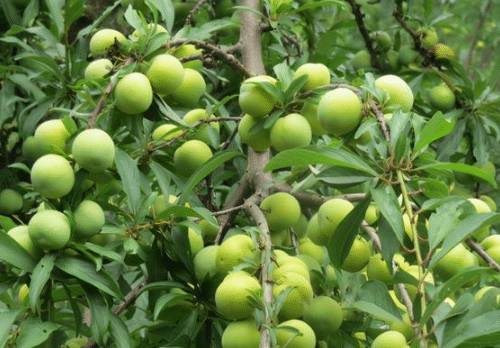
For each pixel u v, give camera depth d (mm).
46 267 1815
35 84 2398
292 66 2283
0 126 2287
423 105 2412
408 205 1799
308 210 2068
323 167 1864
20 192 2266
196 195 2023
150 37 1945
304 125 1906
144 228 1906
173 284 1911
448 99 2338
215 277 1890
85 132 1853
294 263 1867
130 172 1914
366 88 1864
